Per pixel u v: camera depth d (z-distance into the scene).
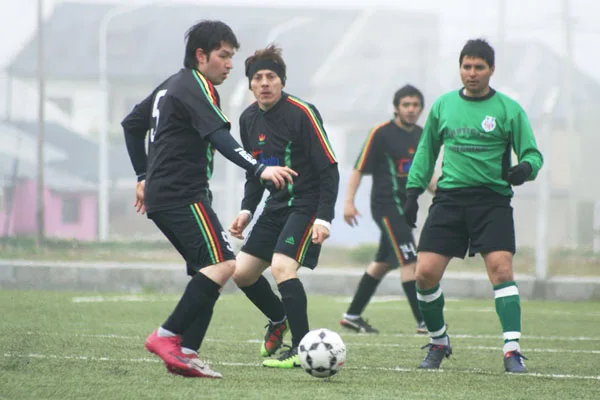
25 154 108.06
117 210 131.12
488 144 21.47
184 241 18.17
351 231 81.31
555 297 53.00
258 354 24.09
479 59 21.38
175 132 18.08
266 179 17.48
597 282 52.56
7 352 21.19
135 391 16.36
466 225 21.73
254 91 22.05
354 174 33.03
